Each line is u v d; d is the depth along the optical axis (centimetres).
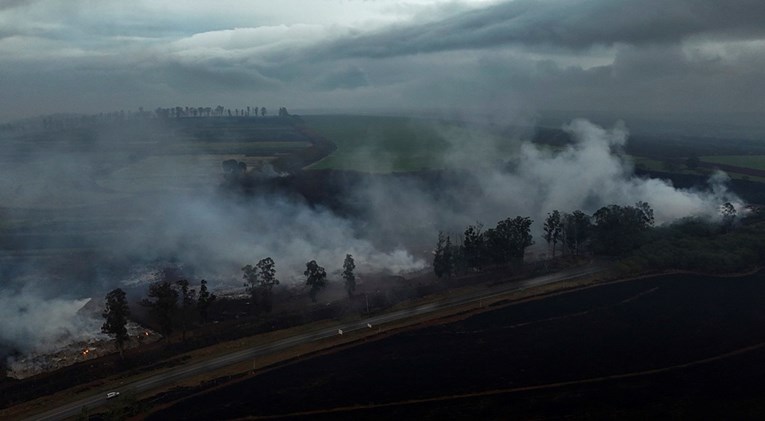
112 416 8219
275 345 10850
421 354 10069
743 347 9819
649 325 10900
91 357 10738
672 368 9156
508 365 9481
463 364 9588
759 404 7956
